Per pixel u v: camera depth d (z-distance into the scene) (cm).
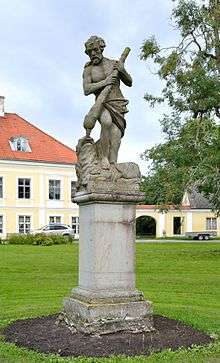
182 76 2620
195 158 2606
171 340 787
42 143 5631
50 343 766
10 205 5341
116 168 862
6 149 5350
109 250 837
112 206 841
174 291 1462
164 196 2731
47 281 1688
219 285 1593
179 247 3441
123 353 717
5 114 5656
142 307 827
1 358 702
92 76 892
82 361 681
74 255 2719
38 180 5484
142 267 2125
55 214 5591
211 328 895
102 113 878
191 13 2616
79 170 887
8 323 935
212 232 6103
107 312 809
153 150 2781
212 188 2617
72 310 854
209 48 2638
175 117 2778
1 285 1589
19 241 4062
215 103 2567
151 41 2648
